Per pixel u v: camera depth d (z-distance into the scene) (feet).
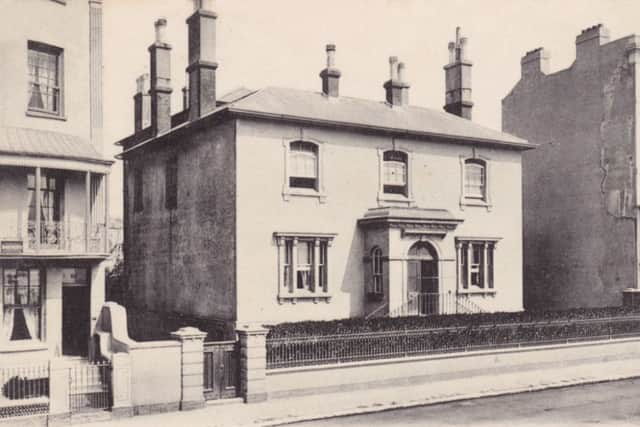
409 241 80.89
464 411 53.36
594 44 102.22
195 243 83.25
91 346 58.54
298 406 53.72
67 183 67.92
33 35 65.82
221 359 54.85
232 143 75.46
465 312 83.71
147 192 98.48
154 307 94.32
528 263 113.50
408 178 86.99
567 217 106.32
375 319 68.74
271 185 76.84
